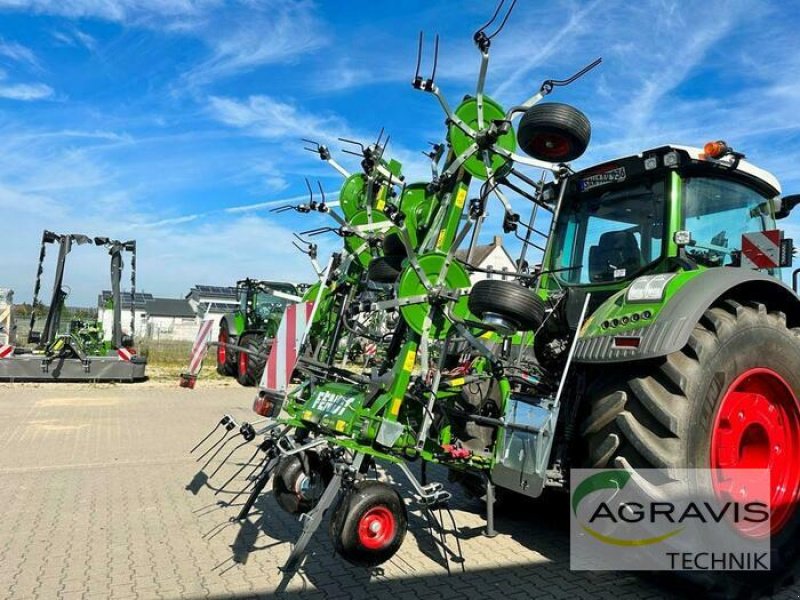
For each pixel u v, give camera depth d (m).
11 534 3.92
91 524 4.12
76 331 13.11
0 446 6.42
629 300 3.14
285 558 3.58
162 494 4.81
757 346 3.17
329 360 4.13
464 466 3.54
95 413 8.68
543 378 3.59
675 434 2.83
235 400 10.43
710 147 3.53
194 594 3.10
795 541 3.30
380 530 2.87
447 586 3.26
